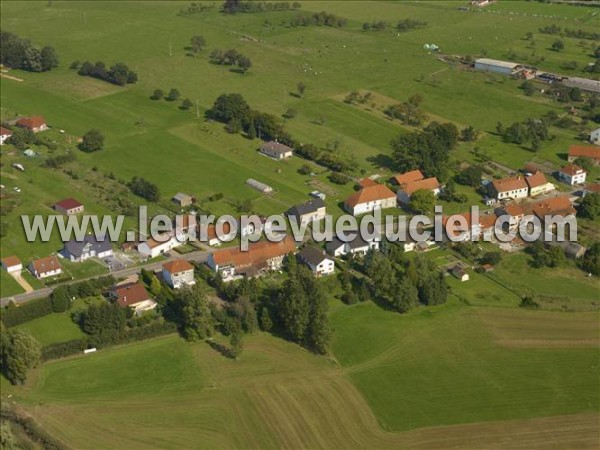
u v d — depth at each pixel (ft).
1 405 604.49
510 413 598.34
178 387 627.05
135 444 569.23
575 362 654.94
